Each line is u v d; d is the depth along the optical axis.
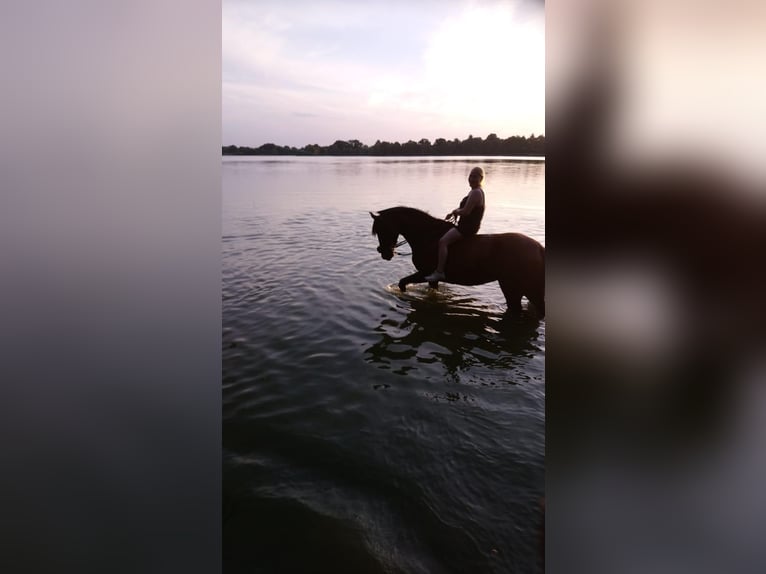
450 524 1.75
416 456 2.13
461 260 4.02
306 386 2.75
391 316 3.83
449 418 2.42
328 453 2.15
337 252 5.88
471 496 1.89
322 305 4.05
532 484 1.94
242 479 1.97
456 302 4.15
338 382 2.79
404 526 1.75
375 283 4.66
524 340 3.39
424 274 4.29
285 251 5.89
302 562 1.58
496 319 3.78
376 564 1.58
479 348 3.25
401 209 4.30
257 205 9.49
